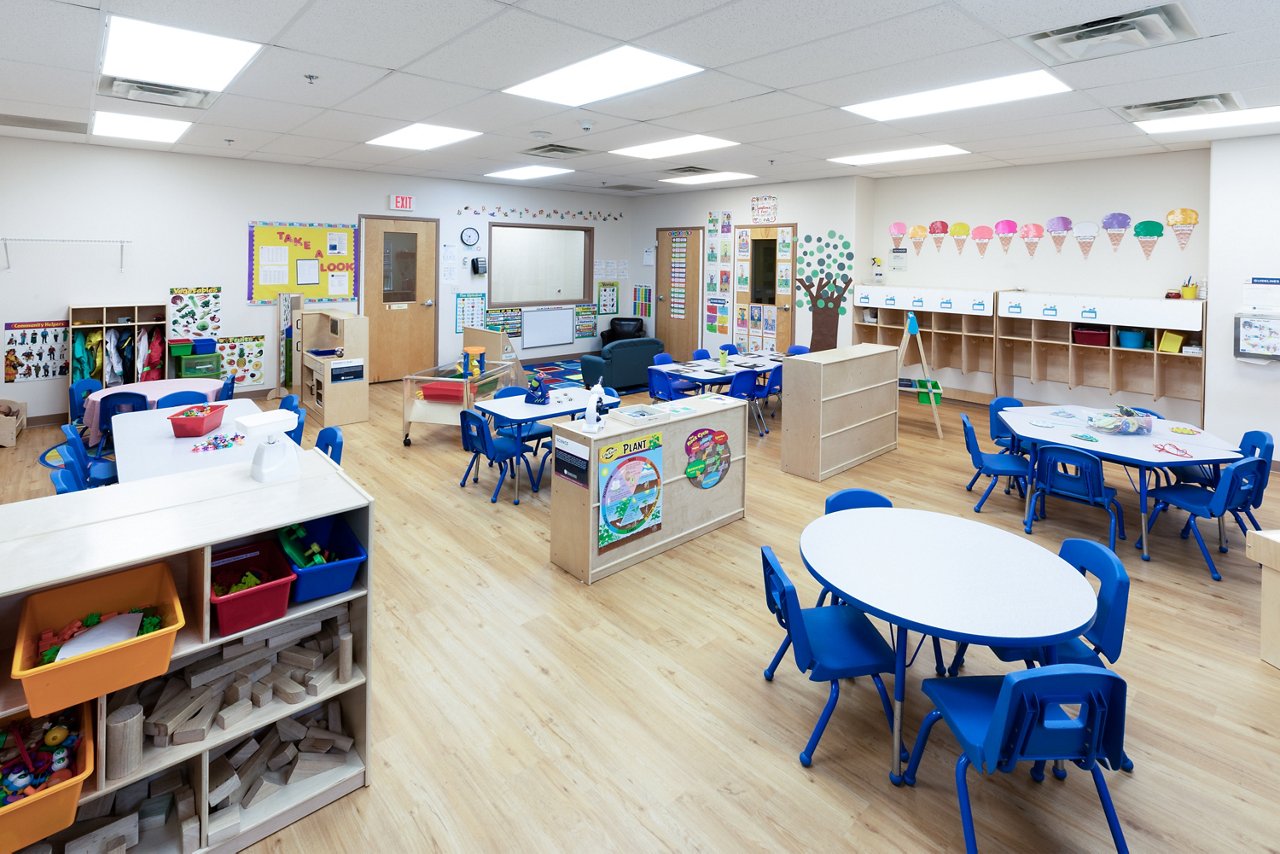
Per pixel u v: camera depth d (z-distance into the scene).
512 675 2.86
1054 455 4.02
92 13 3.04
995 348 7.32
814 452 5.31
